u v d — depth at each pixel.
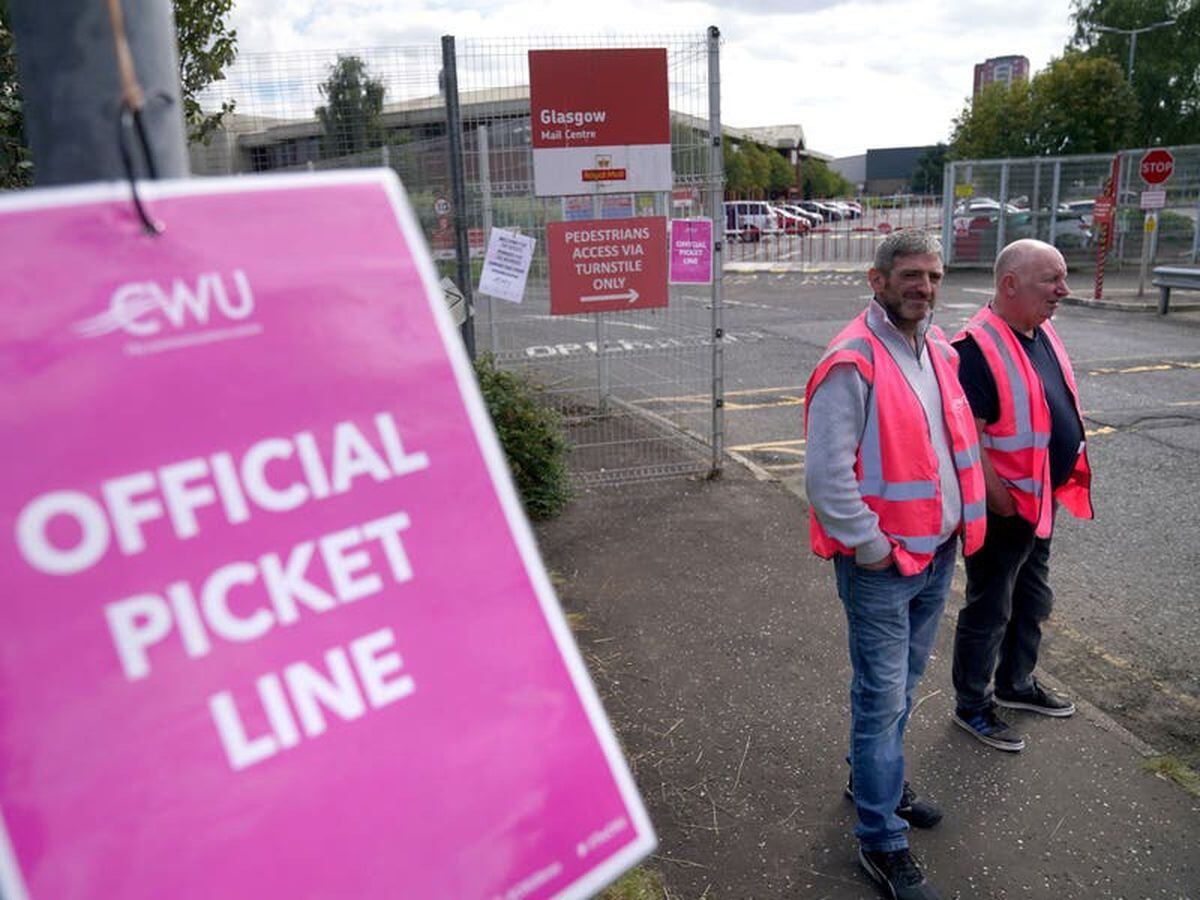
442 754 1.14
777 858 3.10
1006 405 3.37
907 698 3.07
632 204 6.45
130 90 1.11
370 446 1.18
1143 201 16.67
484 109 6.55
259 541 1.08
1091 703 4.03
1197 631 4.70
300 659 1.07
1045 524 3.47
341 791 1.07
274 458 1.10
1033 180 21.77
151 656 0.98
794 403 9.48
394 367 1.22
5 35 3.50
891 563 2.76
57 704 0.93
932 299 2.76
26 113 1.26
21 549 0.93
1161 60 36.19
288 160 6.24
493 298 7.53
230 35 4.84
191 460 1.05
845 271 24.78
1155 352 11.77
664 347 7.55
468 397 1.28
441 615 1.19
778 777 3.51
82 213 1.03
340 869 1.05
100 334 1.01
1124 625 4.77
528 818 1.18
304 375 1.15
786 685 4.13
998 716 3.89
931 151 82.50
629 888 2.88
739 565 5.37
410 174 6.44
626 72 6.16
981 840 3.19
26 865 0.89
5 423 0.95
